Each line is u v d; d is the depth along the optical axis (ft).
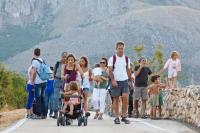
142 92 114.11
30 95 109.19
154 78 110.42
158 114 118.62
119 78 95.50
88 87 101.96
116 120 94.84
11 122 105.50
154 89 110.32
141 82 113.80
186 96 101.30
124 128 85.20
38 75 108.17
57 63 110.01
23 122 97.96
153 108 110.22
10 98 202.08
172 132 79.46
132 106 120.98
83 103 94.43
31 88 108.88
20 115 125.29
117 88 95.50
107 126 88.99
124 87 95.61
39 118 108.88
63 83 95.76
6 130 81.00
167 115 114.62
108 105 134.41
